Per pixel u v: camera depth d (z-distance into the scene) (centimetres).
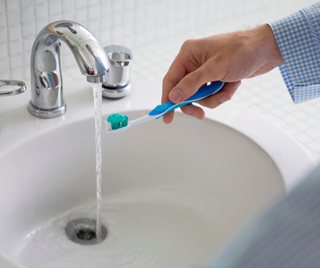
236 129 65
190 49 60
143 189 74
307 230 19
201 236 67
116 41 86
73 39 50
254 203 63
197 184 72
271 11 109
